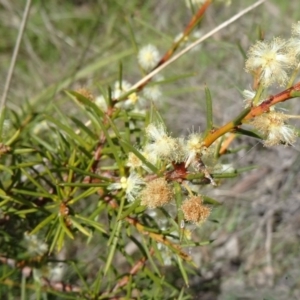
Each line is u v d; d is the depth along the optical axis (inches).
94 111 5.9
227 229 12.7
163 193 4.9
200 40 7.4
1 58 17.9
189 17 18.3
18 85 17.1
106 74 15.9
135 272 6.7
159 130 5.2
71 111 12.9
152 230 5.8
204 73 15.3
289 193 12.9
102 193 5.9
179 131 14.2
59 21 18.5
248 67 5.0
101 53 16.1
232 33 16.1
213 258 12.4
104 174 6.2
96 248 11.6
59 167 6.4
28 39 17.9
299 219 12.7
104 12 18.4
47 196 5.9
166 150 4.9
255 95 4.9
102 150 6.1
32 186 7.4
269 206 12.8
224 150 6.4
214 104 14.4
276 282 11.9
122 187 5.5
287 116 4.7
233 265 12.3
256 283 12.0
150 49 7.7
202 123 14.2
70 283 8.5
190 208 4.8
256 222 12.8
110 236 5.9
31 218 7.2
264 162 13.2
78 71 14.0
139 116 6.5
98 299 6.9
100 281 6.9
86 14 18.5
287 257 12.3
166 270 11.1
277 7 16.8
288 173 13.0
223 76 15.0
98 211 5.9
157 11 18.5
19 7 18.8
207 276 12.1
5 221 7.2
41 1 17.7
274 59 4.8
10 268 8.9
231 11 16.8
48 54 18.0
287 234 12.6
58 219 5.9
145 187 5.2
